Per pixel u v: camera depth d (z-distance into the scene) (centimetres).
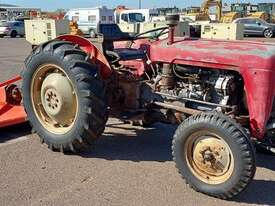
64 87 553
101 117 534
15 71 1338
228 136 425
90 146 570
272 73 452
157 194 457
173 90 530
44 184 481
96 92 527
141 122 617
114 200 443
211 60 485
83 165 534
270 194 460
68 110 558
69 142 550
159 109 549
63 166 531
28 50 2172
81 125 534
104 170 520
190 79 515
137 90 563
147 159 555
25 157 561
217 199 447
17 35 3647
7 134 656
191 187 463
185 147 458
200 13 3950
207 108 503
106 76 562
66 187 474
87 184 481
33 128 592
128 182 486
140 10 3734
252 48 481
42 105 585
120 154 572
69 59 534
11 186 475
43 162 544
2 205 434
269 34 3294
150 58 547
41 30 1898
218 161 442
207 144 445
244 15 4397
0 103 666
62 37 581
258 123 462
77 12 3775
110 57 591
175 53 517
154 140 627
